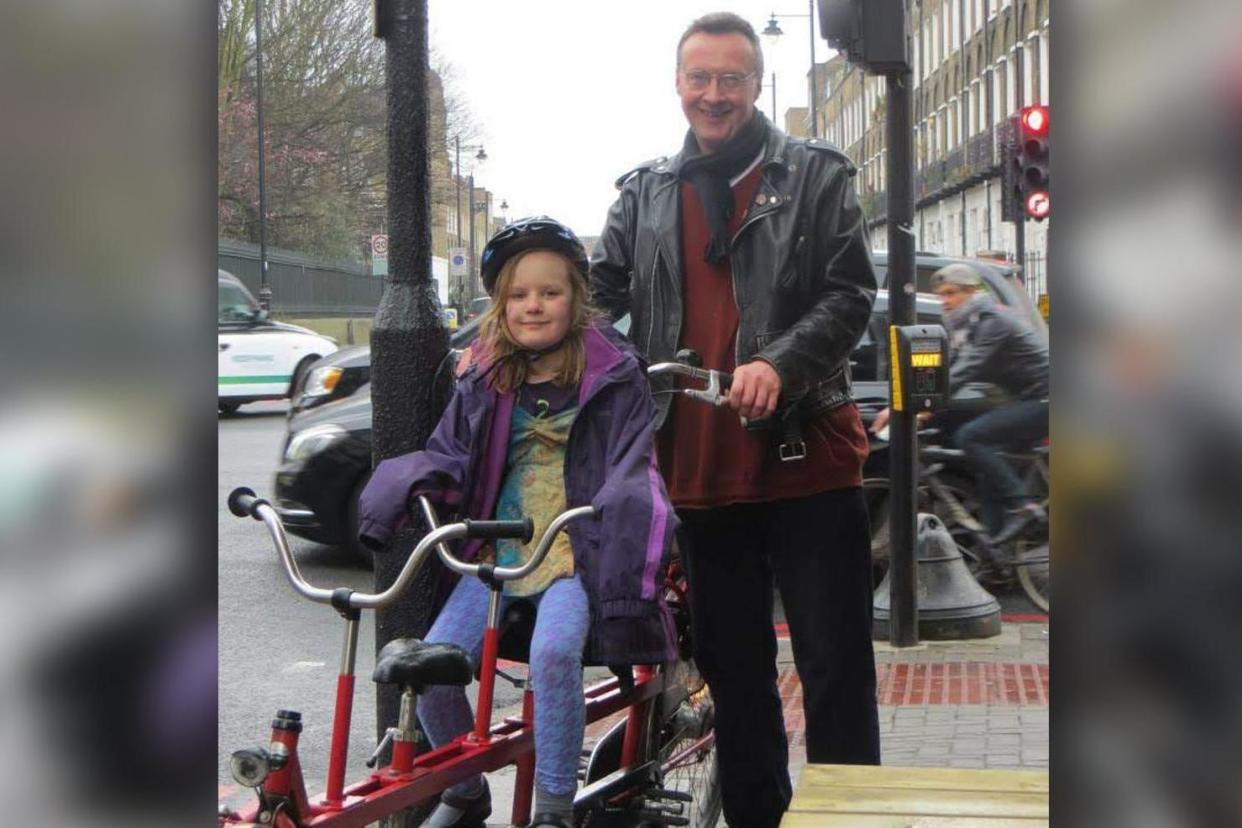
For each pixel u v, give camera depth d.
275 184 49.06
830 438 3.81
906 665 7.30
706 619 3.93
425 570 4.14
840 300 3.70
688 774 4.14
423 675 2.83
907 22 6.98
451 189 68.25
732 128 3.78
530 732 3.17
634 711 3.76
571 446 3.20
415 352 4.23
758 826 4.00
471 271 61.91
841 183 3.77
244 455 17.66
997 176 45.09
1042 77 41.25
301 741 6.10
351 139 49.25
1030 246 36.66
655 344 3.86
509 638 3.34
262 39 45.25
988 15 47.97
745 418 3.57
